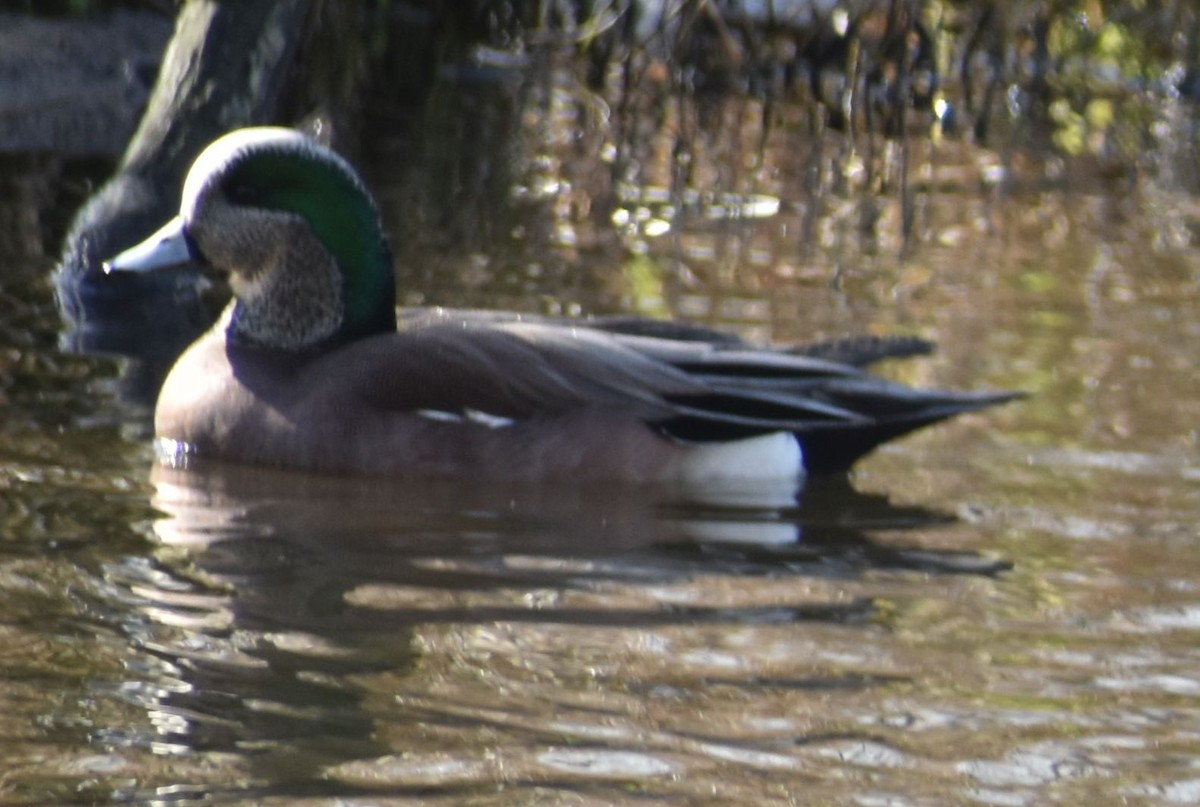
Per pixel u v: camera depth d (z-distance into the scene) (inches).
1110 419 471.8
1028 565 376.5
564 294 566.6
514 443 432.8
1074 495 420.8
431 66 864.3
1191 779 280.8
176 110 644.7
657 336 464.4
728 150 743.7
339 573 361.7
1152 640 336.8
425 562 370.9
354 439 431.2
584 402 437.4
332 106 729.6
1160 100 833.5
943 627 340.8
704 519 408.2
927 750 288.5
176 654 317.4
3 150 714.8
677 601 351.9
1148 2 841.5
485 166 724.0
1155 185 729.0
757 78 769.6
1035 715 302.8
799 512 413.4
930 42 727.7
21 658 313.1
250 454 434.6
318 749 282.0
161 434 446.6
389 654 320.2
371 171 710.5
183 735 285.3
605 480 434.0
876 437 439.8
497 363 439.5
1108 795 275.3
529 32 889.5
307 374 444.1
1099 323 554.9
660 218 663.8
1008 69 796.6
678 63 697.6
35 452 431.5
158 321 554.3
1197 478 432.5
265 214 455.8
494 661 318.3
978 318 558.3
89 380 492.1
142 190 624.7
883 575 370.0
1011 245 643.5
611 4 767.1
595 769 278.2
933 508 414.6
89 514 391.9
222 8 656.4
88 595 343.9
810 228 655.1
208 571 359.9
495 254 611.5
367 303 457.1
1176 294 590.2
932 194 705.0
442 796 267.7
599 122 780.0
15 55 756.6
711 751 285.6
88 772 271.9
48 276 585.3
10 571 354.9
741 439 438.0
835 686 312.3
